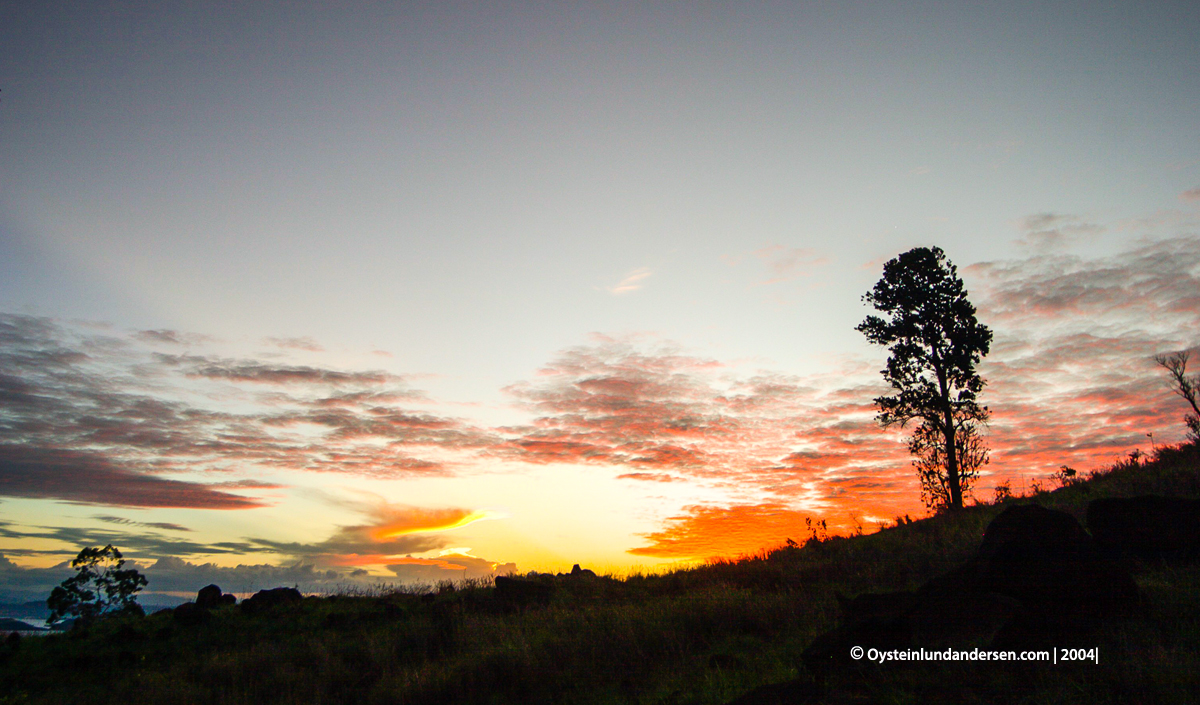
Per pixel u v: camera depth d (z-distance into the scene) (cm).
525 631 1253
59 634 1666
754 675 847
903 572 1322
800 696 697
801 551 1975
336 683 1182
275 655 1365
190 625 1662
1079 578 746
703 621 1148
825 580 1391
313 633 1573
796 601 1181
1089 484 1883
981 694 633
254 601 1819
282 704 1082
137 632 1620
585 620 1265
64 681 1330
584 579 1978
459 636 1312
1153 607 754
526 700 964
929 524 1966
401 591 1978
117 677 1333
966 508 2311
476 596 1681
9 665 1412
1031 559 764
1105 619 730
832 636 791
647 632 1126
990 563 773
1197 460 1656
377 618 1647
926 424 3281
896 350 3375
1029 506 810
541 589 1678
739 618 1132
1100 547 995
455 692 1027
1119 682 596
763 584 1450
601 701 900
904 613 788
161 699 1150
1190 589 802
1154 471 1695
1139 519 998
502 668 1066
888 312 3475
